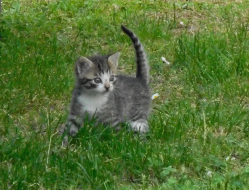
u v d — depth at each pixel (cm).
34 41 1169
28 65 1034
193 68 1032
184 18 1352
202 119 845
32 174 691
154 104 940
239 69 1024
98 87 790
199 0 1521
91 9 1405
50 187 681
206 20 1332
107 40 1211
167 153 746
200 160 738
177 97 969
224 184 672
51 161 723
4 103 916
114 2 1460
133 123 852
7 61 1054
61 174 700
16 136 789
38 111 912
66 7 1398
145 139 800
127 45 1183
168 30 1270
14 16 1308
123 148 752
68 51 1132
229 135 816
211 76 1003
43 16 1320
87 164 712
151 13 1388
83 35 1234
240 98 941
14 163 730
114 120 809
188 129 826
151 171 720
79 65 797
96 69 792
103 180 691
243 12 1394
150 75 1058
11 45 1138
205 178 703
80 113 801
